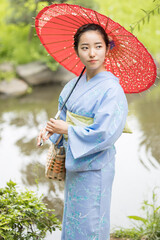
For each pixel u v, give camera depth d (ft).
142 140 22.04
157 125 24.79
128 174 17.47
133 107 30.35
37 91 38.83
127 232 11.60
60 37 9.05
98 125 7.97
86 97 8.37
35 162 19.21
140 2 47.78
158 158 19.24
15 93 37.68
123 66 8.93
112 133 7.95
